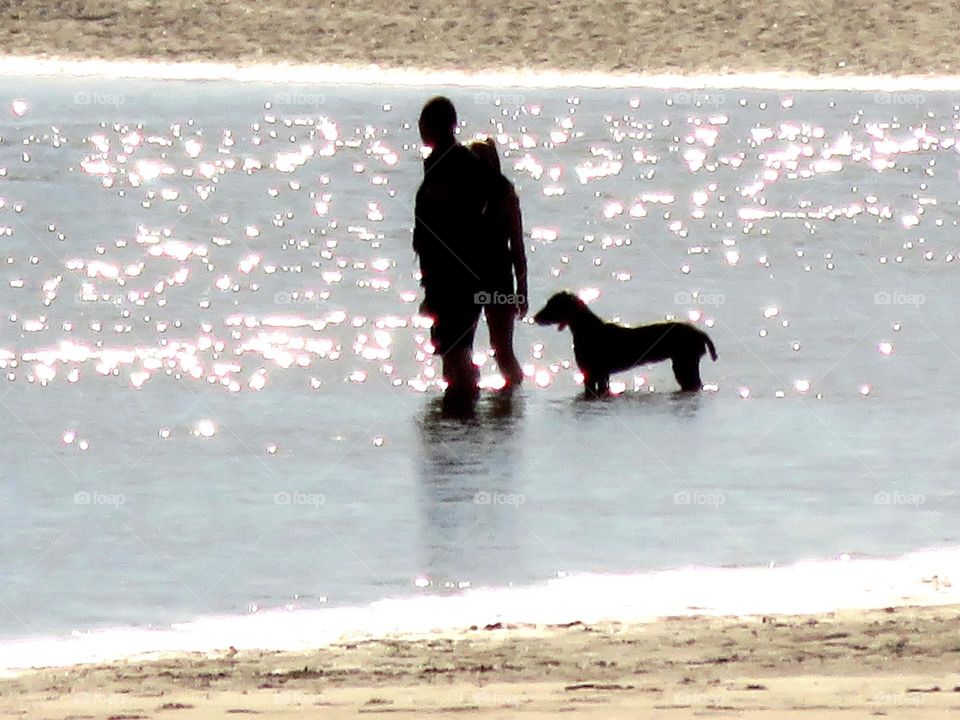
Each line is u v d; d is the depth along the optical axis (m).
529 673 7.61
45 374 16.22
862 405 14.89
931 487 12.22
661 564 10.32
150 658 8.29
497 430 14.15
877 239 25.02
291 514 11.52
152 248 24.20
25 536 10.91
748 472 12.68
